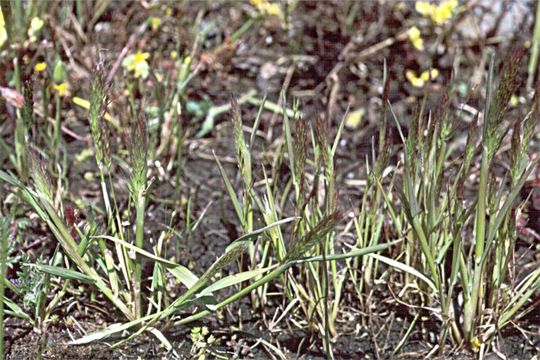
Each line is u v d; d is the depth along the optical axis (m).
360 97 4.05
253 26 4.42
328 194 2.67
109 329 2.58
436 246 2.82
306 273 2.86
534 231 3.21
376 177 2.68
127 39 4.21
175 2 4.37
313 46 4.36
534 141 3.70
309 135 3.68
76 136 3.57
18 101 3.25
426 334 2.85
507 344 2.79
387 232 2.99
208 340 2.71
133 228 3.24
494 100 2.36
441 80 4.13
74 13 4.32
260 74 4.19
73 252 2.58
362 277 2.88
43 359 2.67
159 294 2.74
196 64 4.08
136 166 2.49
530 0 4.39
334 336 2.83
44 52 3.70
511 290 2.79
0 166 3.46
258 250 2.98
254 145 3.76
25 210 3.22
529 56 4.18
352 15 4.44
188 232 3.07
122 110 3.53
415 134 2.57
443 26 4.26
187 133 3.75
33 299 2.70
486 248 2.57
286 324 2.88
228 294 2.96
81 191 3.43
